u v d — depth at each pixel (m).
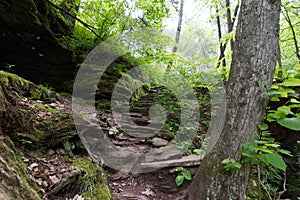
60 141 2.17
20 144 1.91
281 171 3.34
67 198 1.74
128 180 2.62
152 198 2.42
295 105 1.67
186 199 2.37
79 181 1.90
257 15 2.14
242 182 2.10
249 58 2.12
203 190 2.19
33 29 4.07
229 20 7.07
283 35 6.44
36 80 4.28
